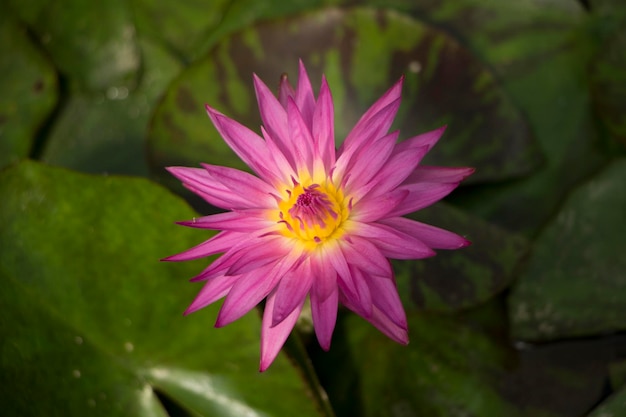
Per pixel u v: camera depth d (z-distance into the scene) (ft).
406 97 2.03
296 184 1.66
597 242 1.89
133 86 2.11
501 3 2.10
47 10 2.12
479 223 1.92
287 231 1.65
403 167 1.60
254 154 1.66
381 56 2.03
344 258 1.60
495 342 1.87
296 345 1.80
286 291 1.57
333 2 2.12
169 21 2.19
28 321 1.77
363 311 1.55
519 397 1.82
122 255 1.79
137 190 1.80
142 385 1.77
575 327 1.85
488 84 2.02
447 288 1.86
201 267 1.78
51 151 2.07
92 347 1.78
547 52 2.08
